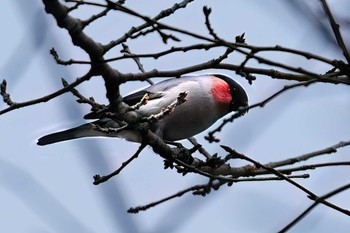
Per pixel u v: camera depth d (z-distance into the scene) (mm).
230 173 9930
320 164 7832
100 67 7375
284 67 6922
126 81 7695
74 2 6898
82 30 7000
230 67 7867
